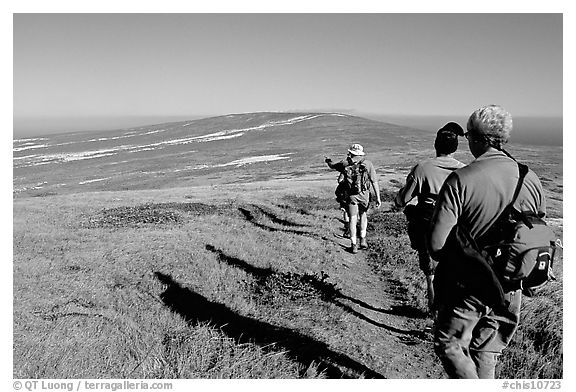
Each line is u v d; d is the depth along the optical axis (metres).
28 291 7.74
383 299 8.02
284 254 10.95
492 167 3.75
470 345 4.17
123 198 28.92
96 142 184.75
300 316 6.59
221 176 90.50
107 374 4.57
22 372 4.59
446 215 3.82
